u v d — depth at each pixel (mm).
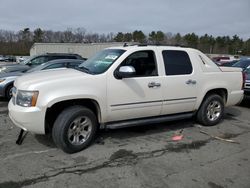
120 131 5566
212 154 4566
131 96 4781
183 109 5598
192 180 3658
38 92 4074
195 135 5523
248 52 87312
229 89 6289
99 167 3939
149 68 5047
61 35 78312
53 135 4320
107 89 4539
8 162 3998
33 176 3623
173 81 5258
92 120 4535
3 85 8414
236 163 4238
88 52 37688
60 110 4426
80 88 4305
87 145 4590
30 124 4105
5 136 5086
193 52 5738
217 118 6238
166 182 3582
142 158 4293
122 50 4961
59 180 3547
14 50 76188
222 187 3521
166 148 4754
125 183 3523
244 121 6793
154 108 5102
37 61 12680
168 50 5344
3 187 3348
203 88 5781
